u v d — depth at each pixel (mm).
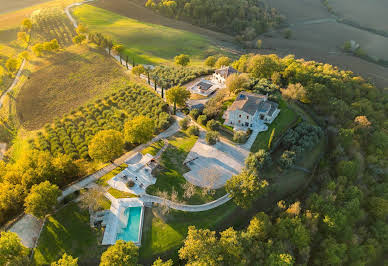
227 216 73250
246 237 61469
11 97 133000
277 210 73438
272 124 103312
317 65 171375
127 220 69188
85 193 73625
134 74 152250
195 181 80438
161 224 68875
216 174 83125
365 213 83938
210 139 92688
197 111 109125
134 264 54688
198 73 147375
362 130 108562
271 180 84000
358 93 138500
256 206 77625
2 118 118188
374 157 101875
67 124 109500
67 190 76562
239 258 59000
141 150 92375
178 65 169125
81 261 61219
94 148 79500
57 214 69562
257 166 81438
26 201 64625
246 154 91438
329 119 115375
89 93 135875
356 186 86375
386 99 141125
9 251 55656
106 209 71125
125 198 74188
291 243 65750
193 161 87625
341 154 95250
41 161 76562
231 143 95938
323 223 73438
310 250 70125
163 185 78500
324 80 135500
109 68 161500
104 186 77750
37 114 120500
